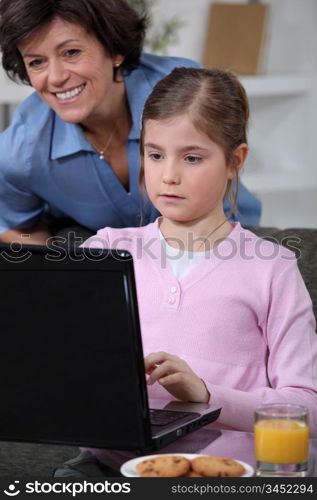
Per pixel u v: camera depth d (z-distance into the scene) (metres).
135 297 1.12
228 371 1.56
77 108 2.13
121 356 1.13
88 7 2.01
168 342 1.58
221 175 1.58
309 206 5.20
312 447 1.28
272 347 1.57
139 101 2.28
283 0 4.95
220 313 1.58
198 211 1.58
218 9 4.77
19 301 1.17
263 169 5.09
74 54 2.07
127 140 2.31
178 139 1.52
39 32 2.02
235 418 1.41
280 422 1.13
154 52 4.50
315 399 1.47
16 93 3.98
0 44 2.11
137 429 1.14
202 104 1.52
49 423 1.19
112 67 2.16
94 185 2.35
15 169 2.35
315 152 5.01
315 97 4.94
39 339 1.17
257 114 5.14
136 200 2.38
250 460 1.22
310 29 5.03
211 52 4.77
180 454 1.16
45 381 1.18
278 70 5.03
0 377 1.20
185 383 1.37
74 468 1.25
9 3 2.01
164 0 4.66
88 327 1.14
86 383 1.16
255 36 4.77
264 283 1.59
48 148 2.31
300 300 1.58
